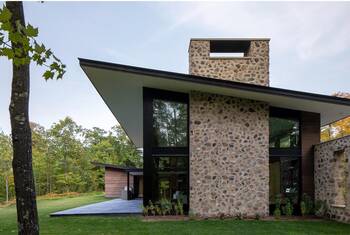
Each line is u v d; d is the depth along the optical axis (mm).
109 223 9367
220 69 12484
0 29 2146
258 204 10602
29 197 3275
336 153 10117
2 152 27734
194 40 12609
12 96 3305
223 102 10961
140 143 28922
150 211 10703
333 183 10039
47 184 30234
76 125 35562
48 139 32719
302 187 11297
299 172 11438
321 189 10805
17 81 3305
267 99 10656
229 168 10695
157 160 10961
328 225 9070
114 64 9477
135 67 9625
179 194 10844
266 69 12484
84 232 8055
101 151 34219
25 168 3275
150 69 9680
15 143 3275
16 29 2221
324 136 21688
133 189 20938
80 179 30875
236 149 10781
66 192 29844
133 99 13336
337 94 23219
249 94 10336
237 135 10844
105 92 12172
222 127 10859
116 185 23266
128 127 20344
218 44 13078
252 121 10938
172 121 11156
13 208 17797
